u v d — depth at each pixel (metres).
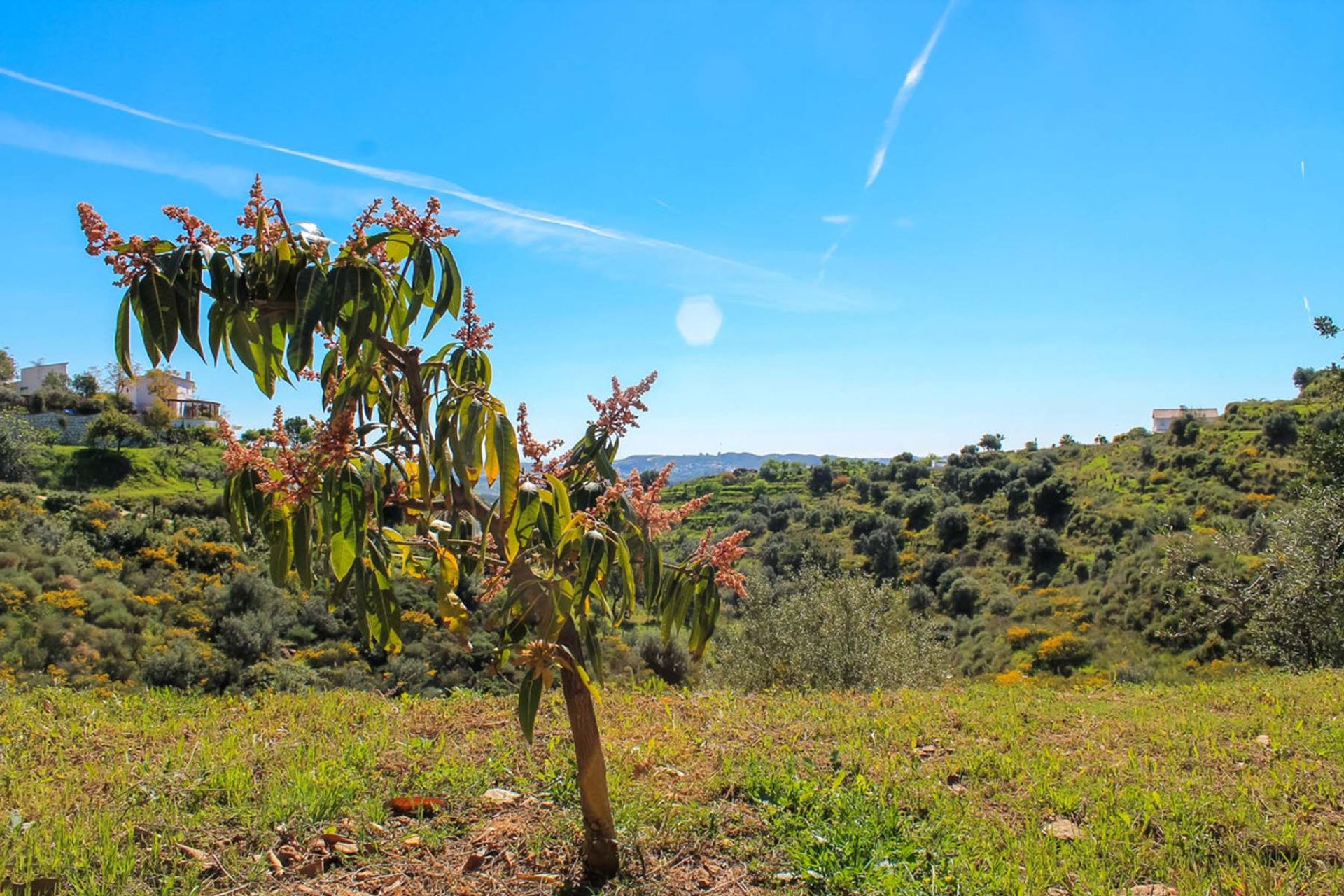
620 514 2.55
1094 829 3.71
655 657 15.67
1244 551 14.69
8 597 16.52
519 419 2.49
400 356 2.40
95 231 1.91
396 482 2.66
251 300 2.08
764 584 13.79
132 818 3.47
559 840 3.39
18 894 2.83
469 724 5.26
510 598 2.40
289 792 3.73
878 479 49.16
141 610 18.12
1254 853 3.50
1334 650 12.41
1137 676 18.14
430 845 3.37
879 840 3.44
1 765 4.15
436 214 2.31
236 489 2.34
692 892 3.03
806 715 5.89
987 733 5.45
